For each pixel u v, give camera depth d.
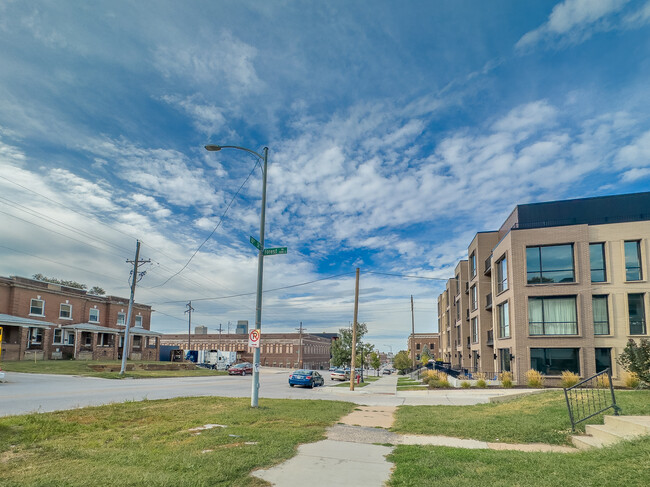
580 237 26.66
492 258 34.00
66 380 26.94
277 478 6.49
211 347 106.81
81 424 10.52
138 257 35.44
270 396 21.70
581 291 26.11
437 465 7.26
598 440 9.05
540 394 17.33
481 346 38.22
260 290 15.41
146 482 5.88
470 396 22.33
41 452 7.69
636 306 25.61
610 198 31.97
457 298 54.75
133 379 32.00
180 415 12.30
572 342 25.86
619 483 5.85
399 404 18.53
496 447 9.10
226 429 10.08
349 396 23.64
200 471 6.54
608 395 14.27
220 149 16.94
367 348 79.38
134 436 9.34
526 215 33.00
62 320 46.69
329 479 6.52
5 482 5.80
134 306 57.78
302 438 9.36
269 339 100.00
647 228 25.84
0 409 13.33
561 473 6.56
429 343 109.25
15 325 38.84
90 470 6.48
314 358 106.44
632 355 17.31
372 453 8.33
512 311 27.86
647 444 7.33
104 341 52.97
